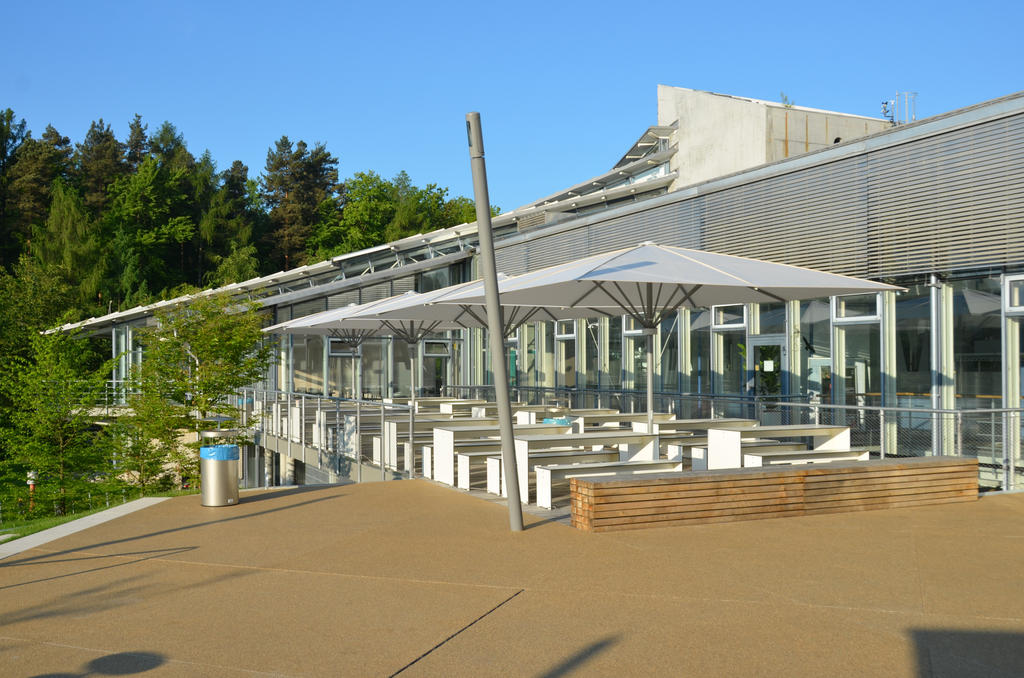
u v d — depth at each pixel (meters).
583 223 24.30
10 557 7.58
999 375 13.64
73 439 25.70
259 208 85.62
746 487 8.90
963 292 14.27
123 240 66.81
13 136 75.81
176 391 21.69
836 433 11.99
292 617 5.69
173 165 78.38
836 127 32.97
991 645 5.01
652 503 8.54
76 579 6.77
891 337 15.40
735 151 32.94
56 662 4.85
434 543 7.95
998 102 13.66
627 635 5.23
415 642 5.16
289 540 8.20
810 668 4.66
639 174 36.69
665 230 21.17
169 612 5.83
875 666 4.68
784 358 17.73
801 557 7.23
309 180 85.50
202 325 21.84
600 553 7.44
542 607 5.84
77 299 61.00
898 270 15.20
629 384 22.73
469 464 11.32
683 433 15.70
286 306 30.31
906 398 15.12
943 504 9.93
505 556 7.38
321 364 31.09
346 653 4.97
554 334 26.41
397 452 14.68
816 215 16.89
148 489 21.86
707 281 9.87
